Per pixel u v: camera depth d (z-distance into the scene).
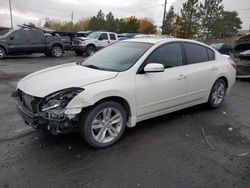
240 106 6.14
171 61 4.64
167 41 4.68
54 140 4.01
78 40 18.62
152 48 4.39
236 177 3.19
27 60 15.21
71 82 3.58
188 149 3.88
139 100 4.09
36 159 3.47
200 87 5.17
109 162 3.46
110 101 3.78
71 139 4.05
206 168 3.37
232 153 3.79
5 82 8.37
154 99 4.31
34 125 3.48
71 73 4.00
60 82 3.59
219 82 5.71
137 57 4.25
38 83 3.72
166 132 4.46
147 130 4.51
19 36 15.51
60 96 3.40
